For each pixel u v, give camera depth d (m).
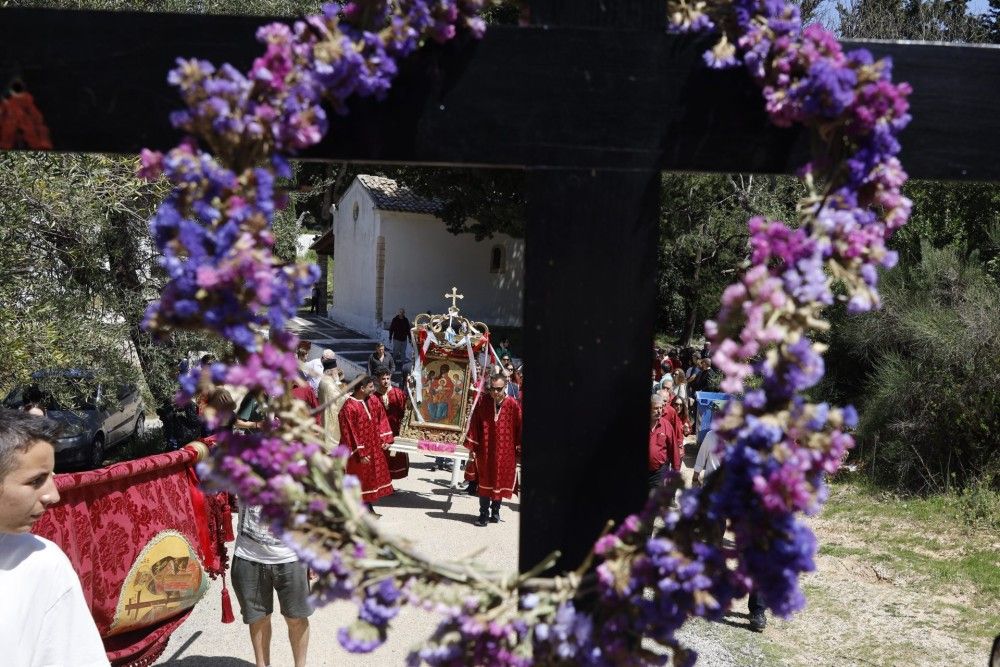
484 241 29.14
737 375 1.51
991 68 1.79
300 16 1.74
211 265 1.56
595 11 1.76
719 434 1.58
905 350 13.63
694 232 24.34
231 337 1.58
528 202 1.77
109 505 4.40
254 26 1.74
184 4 10.23
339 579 1.69
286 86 1.63
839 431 1.57
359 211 30.08
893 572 9.04
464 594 1.71
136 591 4.51
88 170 7.69
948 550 9.66
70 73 1.74
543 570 1.76
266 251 1.62
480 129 1.77
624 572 1.64
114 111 1.75
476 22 1.73
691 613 1.63
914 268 13.77
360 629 1.69
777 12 1.70
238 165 1.64
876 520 10.85
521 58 1.76
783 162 1.77
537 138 1.77
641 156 1.77
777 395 1.57
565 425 1.76
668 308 27.19
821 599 8.32
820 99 1.64
